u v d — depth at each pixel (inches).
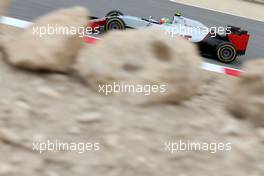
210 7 1019.3
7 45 204.8
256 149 175.8
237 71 365.1
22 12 636.1
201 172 159.6
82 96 185.3
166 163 159.9
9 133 157.9
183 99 195.2
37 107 174.1
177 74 188.5
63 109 175.5
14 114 167.8
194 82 193.6
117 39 190.2
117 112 178.5
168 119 181.5
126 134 168.2
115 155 158.4
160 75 185.6
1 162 147.0
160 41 189.3
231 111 198.7
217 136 178.9
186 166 160.7
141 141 166.6
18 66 195.0
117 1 890.1
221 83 253.6
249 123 191.2
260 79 189.2
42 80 191.6
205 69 362.3
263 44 771.4
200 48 573.9
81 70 194.5
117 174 151.3
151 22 564.7
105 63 187.8
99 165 153.2
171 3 976.3
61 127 166.7
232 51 576.7
